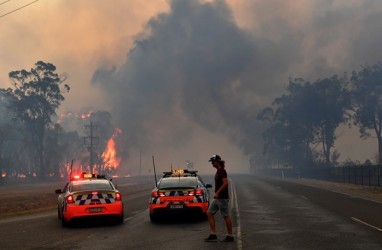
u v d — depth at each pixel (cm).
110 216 1384
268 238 1071
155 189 1481
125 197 3005
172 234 1174
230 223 1045
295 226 1283
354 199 2367
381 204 2033
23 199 3027
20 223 1527
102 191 1392
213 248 950
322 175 6272
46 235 1204
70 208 1352
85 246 1012
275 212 1695
